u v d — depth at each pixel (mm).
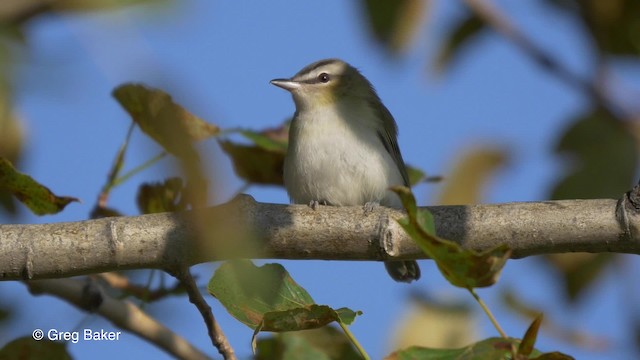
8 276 7746
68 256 7746
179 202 9336
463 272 5824
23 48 4086
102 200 9461
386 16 9656
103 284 10492
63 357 8656
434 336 10492
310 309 6656
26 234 7766
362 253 8117
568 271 10734
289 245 8102
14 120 6793
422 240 5664
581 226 7781
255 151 10438
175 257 7793
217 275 7121
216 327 8055
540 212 7902
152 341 9859
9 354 8547
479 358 5961
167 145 3084
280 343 9055
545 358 5875
